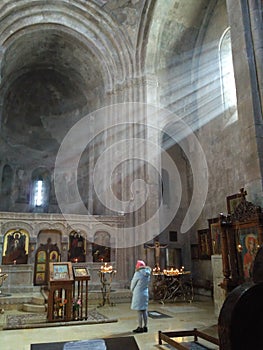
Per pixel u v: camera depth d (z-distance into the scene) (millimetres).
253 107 7648
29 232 13391
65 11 17328
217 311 9336
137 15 16891
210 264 14703
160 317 9375
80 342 3145
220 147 14906
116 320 8688
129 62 17188
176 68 17734
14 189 21734
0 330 7633
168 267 14906
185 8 16438
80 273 8922
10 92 21422
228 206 13445
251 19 8242
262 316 1993
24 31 16953
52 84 23078
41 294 11523
